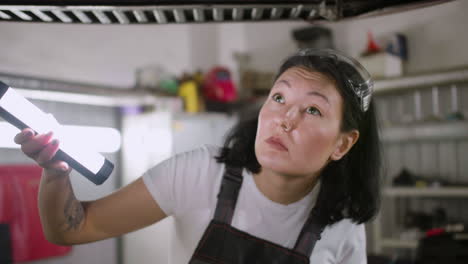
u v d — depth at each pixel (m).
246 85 4.06
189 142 3.51
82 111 3.28
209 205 0.92
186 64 4.20
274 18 0.90
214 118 3.60
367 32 3.74
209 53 4.43
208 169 0.94
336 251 0.96
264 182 0.89
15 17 0.81
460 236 2.16
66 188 0.76
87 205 0.85
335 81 0.82
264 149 0.80
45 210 0.75
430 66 3.39
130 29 3.74
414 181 3.32
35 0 0.74
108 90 2.90
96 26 3.48
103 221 0.85
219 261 0.89
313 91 0.79
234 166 0.93
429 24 3.39
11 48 2.95
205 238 0.90
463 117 3.09
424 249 2.14
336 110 0.82
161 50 3.98
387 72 3.21
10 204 2.76
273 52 4.34
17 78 2.48
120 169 3.50
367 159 0.98
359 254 0.99
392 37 3.42
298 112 0.79
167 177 0.91
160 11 0.80
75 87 2.73
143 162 3.32
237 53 4.45
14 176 2.80
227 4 0.79
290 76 0.83
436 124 3.14
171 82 3.44
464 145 3.23
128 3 0.77
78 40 3.36
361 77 0.85
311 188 0.94
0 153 2.82
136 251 3.32
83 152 0.72
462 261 2.03
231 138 0.97
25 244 2.80
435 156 3.37
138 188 0.88
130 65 3.73
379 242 3.08
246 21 0.90
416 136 3.25
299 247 0.91
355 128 0.87
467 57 3.19
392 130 3.36
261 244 0.90
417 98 3.45
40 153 0.67
